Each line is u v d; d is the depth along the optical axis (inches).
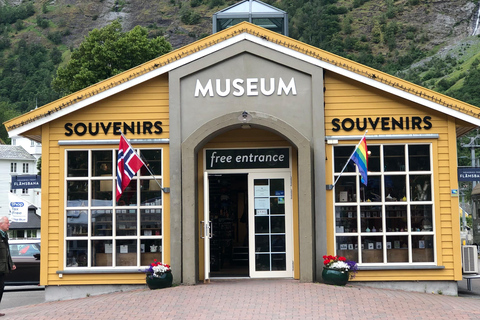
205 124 450.3
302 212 441.7
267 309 343.6
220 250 557.6
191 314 335.6
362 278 454.6
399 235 458.0
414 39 5526.6
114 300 389.4
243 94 464.8
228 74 466.3
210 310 343.6
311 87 462.6
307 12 5664.4
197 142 450.0
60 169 466.9
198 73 467.5
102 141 466.3
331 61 458.9
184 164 449.1
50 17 6437.0
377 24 5615.2
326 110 464.4
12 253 605.6
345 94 465.1
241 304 357.1
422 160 462.9
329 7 5757.9
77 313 353.7
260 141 478.3
